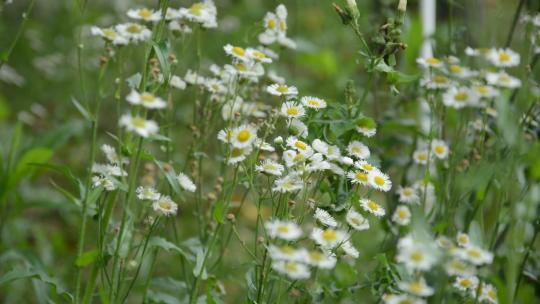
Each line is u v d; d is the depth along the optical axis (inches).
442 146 51.6
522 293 50.9
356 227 47.5
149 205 50.9
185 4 71.7
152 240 48.3
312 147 47.3
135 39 48.0
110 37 48.4
